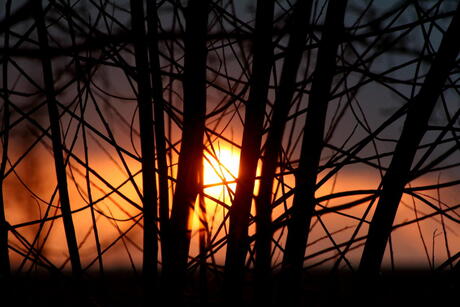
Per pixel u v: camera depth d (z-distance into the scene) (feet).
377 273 15.17
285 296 15.26
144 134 15.24
